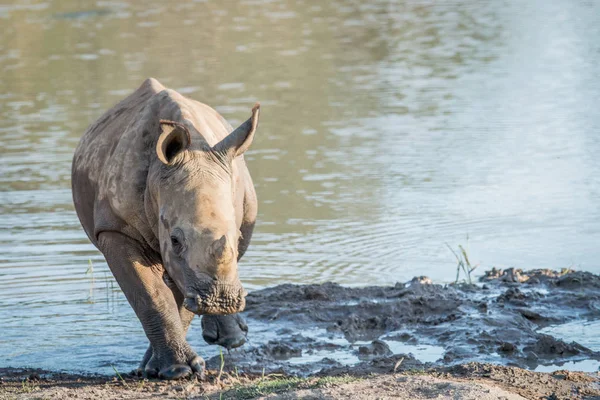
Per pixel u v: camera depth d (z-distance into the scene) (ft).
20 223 179.32
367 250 159.74
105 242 106.73
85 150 114.83
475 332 122.01
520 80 312.50
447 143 233.14
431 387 91.91
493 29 430.20
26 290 143.95
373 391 91.20
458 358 114.21
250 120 99.91
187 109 104.83
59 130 257.75
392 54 376.48
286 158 222.28
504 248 159.74
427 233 167.84
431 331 124.77
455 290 139.85
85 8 548.72
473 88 302.25
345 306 133.80
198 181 96.58
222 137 109.29
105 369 114.21
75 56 390.01
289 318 131.64
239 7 544.21
